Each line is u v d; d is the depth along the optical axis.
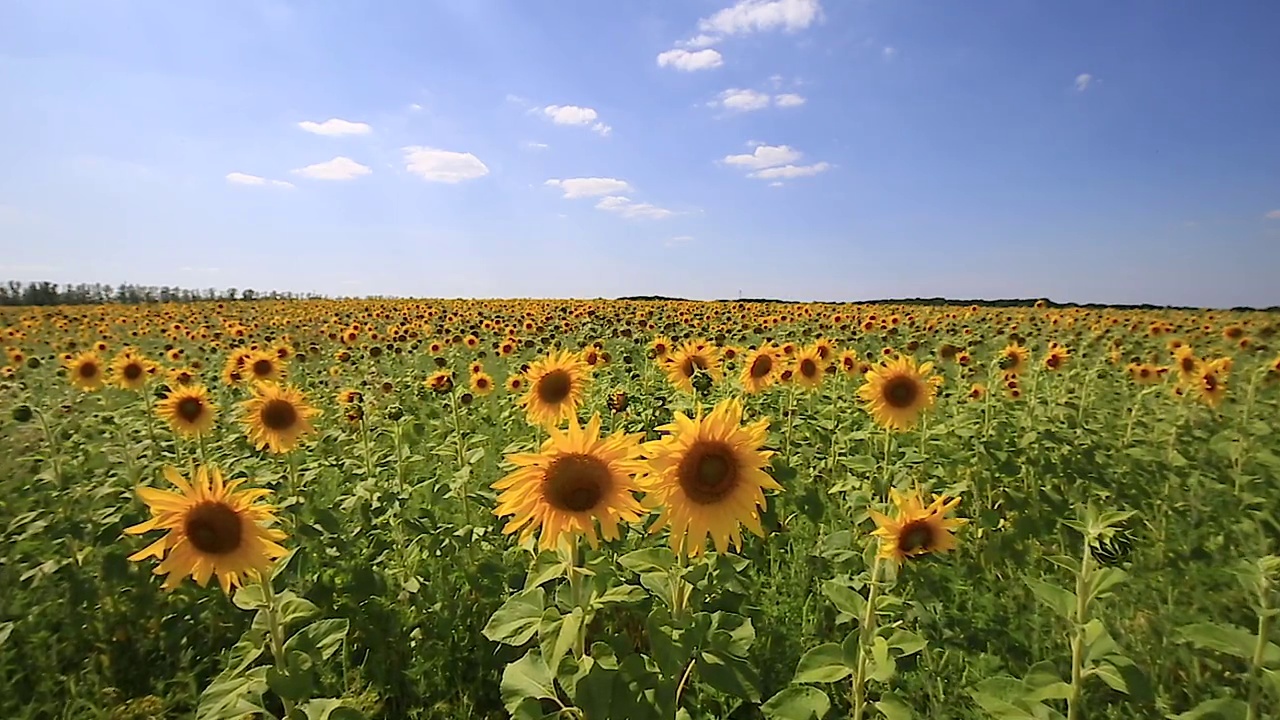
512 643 3.15
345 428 9.48
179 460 7.29
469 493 5.82
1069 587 5.34
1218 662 4.30
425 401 10.86
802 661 3.49
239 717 3.21
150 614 4.97
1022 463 7.01
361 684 4.45
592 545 3.19
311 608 3.61
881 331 18.30
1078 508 6.20
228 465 6.71
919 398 6.39
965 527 6.00
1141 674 3.02
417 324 24.66
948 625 4.82
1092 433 8.51
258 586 3.64
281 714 4.15
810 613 5.06
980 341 18.20
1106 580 3.15
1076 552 5.95
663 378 10.73
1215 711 3.04
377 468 7.46
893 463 6.88
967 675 4.34
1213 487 6.91
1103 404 10.96
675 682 3.18
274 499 5.77
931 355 15.12
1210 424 9.78
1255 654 3.08
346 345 18.58
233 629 4.89
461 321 25.84
